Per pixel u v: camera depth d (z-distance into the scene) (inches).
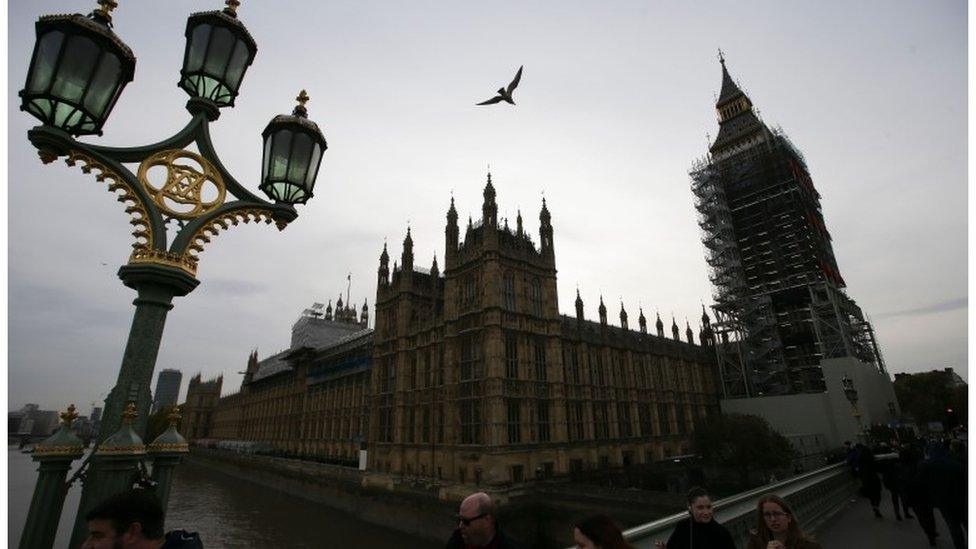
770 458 1806.1
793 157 3597.4
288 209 222.2
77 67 165.9
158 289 184.4
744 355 3203.7
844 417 2519.7
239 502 2906.0
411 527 1795.0
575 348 2266.2
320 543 1884.8
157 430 4069.9
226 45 211.5
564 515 1563.7
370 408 2583.7
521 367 1893.5
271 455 3873.0
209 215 197.3
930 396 3826.3
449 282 2112.5
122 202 180.5
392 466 2155.5
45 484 149.7
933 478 404.5
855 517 573.9
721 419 1955.0
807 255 3147.1
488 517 192.2
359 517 2118.6
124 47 178.1
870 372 2824.8
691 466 2279.8
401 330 2335.1
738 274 3363.7
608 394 2340.1
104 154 174.9
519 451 1761.8
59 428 157.9
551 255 2201.0
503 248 2023.9
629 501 1439.5
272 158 224.8
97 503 150.9
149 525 133.6
